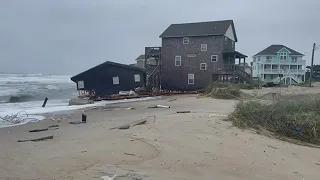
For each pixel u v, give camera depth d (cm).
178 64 4006
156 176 511
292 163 626
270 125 948
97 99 2811
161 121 1107
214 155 660
